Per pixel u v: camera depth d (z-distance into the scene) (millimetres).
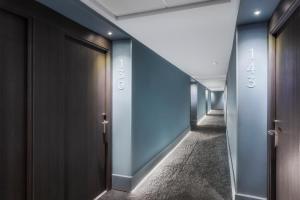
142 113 3150
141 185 2916
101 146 2662
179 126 5797
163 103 4285
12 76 1514
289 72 1644
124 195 2615
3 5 1401
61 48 1933
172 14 1913
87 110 2387
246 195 2209
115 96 2791
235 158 2461
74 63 2182
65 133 2047
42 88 1731
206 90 15211
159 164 3846
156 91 3846
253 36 2170
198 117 10094
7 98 1477
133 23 2133
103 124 2688
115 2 1729
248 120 2205
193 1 1714
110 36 2613
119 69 2762
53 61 1841
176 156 4371
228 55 3654
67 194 2068
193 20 2049
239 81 2240
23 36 1596
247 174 2213
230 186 2865
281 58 1848
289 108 1646
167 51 3363
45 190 1748
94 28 2303
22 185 1576
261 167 2158
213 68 5191
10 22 1504
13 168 1511
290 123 1625
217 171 3457
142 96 3148
